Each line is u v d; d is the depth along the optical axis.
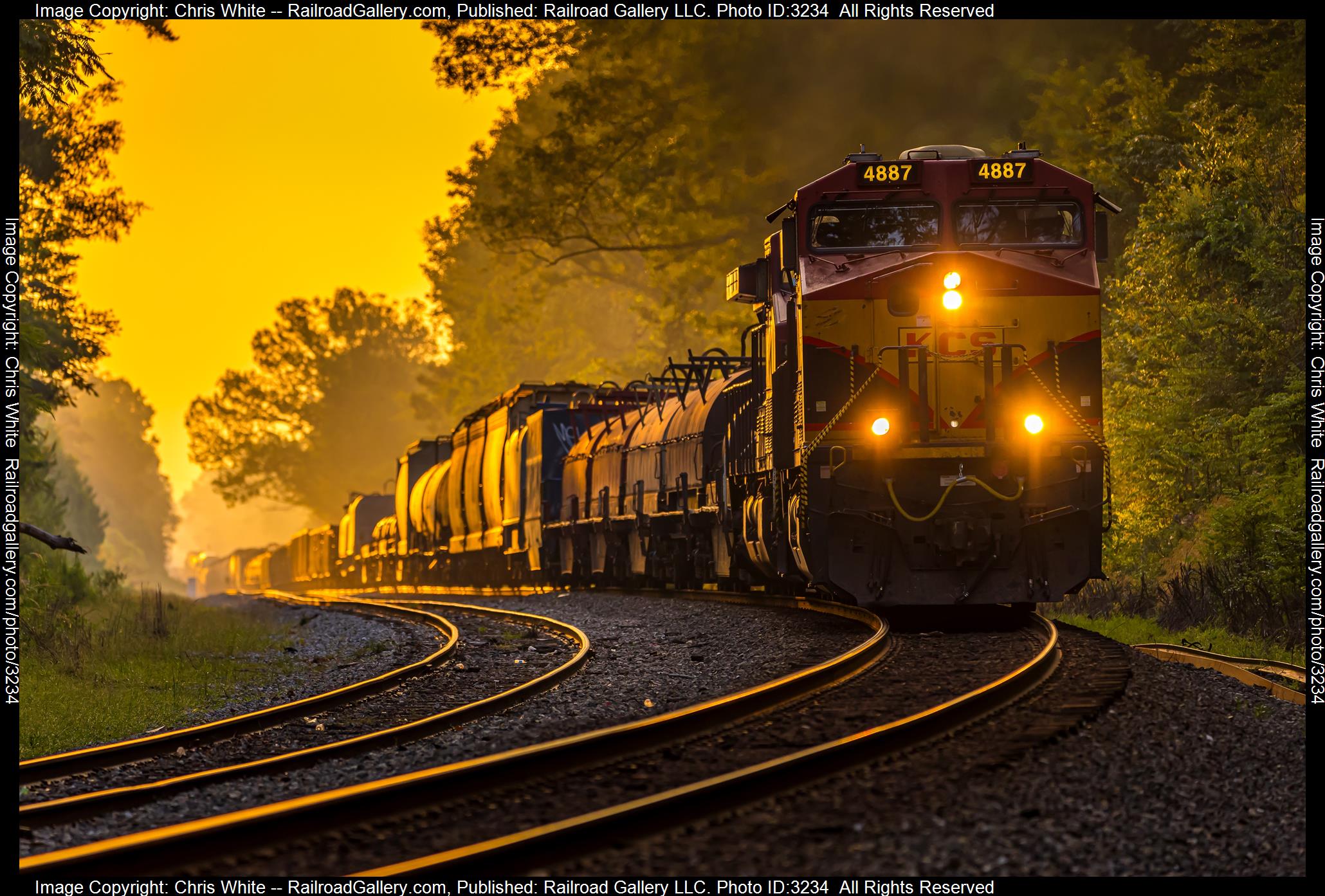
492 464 128.88
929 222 52.53
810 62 161.88
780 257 57.44
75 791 32.84
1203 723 31.75
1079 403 50.47
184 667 62.88
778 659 47.44
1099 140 123.25
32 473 103.69
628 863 22.05
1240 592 63.44
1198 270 82.50
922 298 50.81
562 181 175.38
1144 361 84.00
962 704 31.77
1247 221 79.94
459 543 144.38
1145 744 29.33
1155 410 79.12
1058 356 50.59
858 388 50.81
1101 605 71.25
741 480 69.44
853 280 51.12
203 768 35.72
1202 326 79.44
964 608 59.38
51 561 102.75
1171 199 87.38
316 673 61.44
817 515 50.66
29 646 65.75
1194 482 78.75
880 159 53.41
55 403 101.88
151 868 22.33
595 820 22.77
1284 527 63.72
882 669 41.28
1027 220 52.59
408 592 161.12
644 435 91.94
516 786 27.53
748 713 34.62
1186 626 61.84
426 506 157.75
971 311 50.69
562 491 112.31
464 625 76.69
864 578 50.66
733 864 21.89
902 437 50.41
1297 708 34.81
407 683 51.47
